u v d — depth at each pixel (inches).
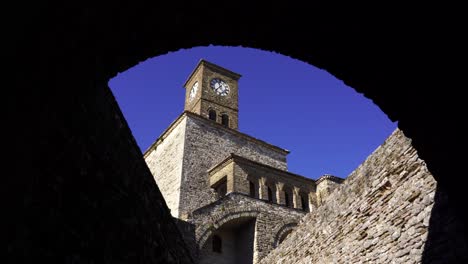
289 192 1152.8
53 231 191.8
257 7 225.0
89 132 231.0
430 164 250.4
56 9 170.1
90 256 219.8
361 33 230.2
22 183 167.5
